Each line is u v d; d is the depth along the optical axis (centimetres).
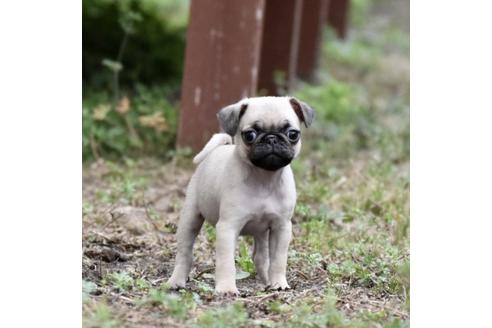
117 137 1587
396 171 1532
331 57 3003
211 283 941
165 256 1051
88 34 1953
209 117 1520
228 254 872
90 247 1041
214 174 900
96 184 1384
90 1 1978
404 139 1823
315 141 1845
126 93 1838
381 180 1386
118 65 1653
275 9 2014
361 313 817
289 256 1015
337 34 3284
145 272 980
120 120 1658
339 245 1084
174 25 2203
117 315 779
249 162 868
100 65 1928
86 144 1499
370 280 941
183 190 1352
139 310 801
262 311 824
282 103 873
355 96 2434
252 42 1502
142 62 1962
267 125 855
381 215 1235
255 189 879
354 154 1759
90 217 1173
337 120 2034
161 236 1130
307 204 1262
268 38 2022
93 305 801
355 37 3556
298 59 2462
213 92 1514
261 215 886
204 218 934
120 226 1150
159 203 1303
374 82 2769
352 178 1427
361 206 1271
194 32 1510
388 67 3052
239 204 873
